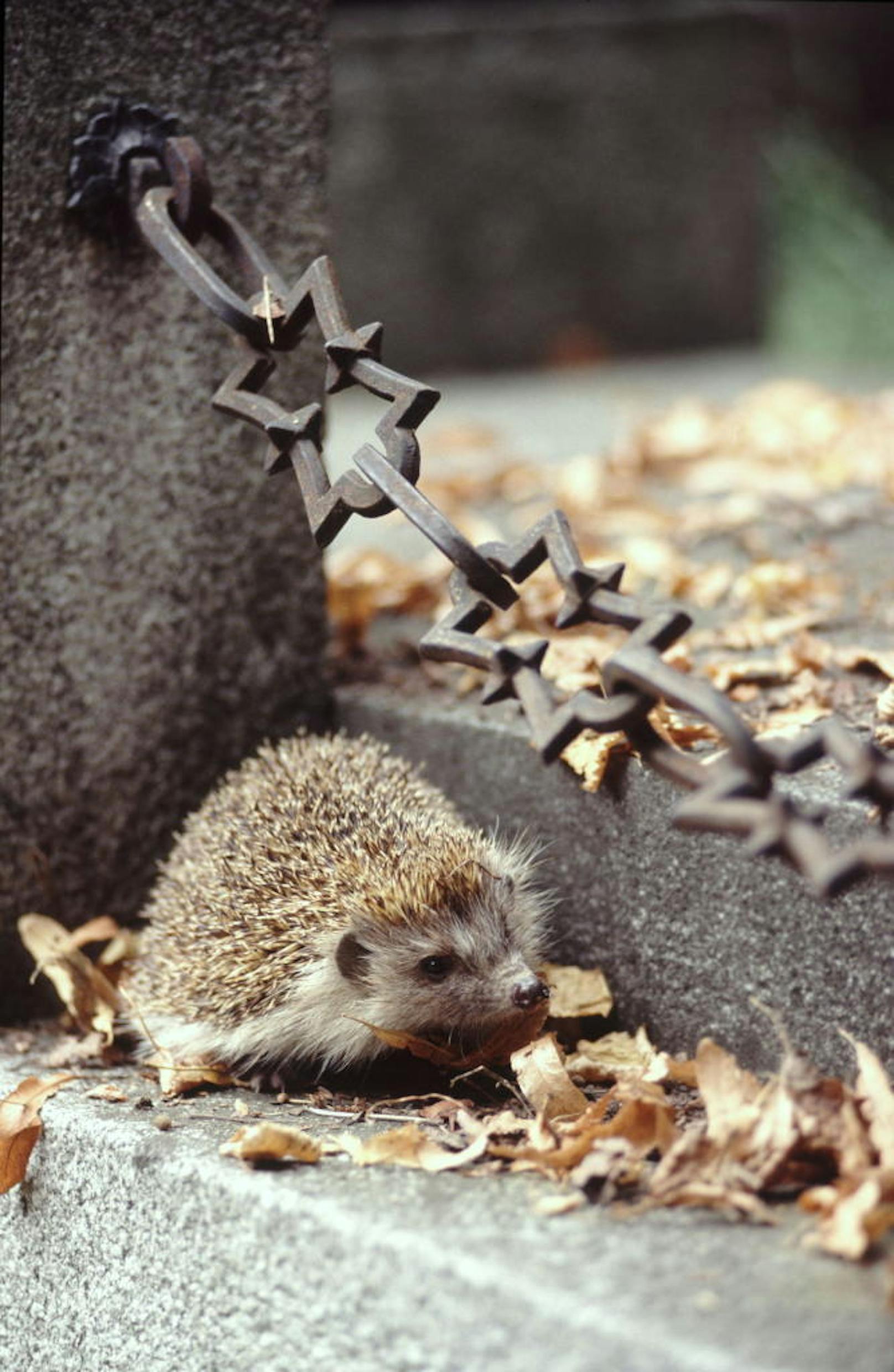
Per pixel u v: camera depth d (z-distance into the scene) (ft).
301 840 17.76
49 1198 16.01
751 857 16.06
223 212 17.84
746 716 18.74
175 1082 16.92
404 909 17.28
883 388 39.40
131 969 19.34
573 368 46.57
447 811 18.99
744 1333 11.02
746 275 48.49
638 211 46.73
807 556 24.58
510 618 22.49
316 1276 13.17
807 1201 12.73
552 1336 11.51
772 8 47.65
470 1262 12.12
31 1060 18.13
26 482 18.67
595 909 18.01
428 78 43.83
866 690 19.19
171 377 19.31
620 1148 13.44
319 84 19.67
